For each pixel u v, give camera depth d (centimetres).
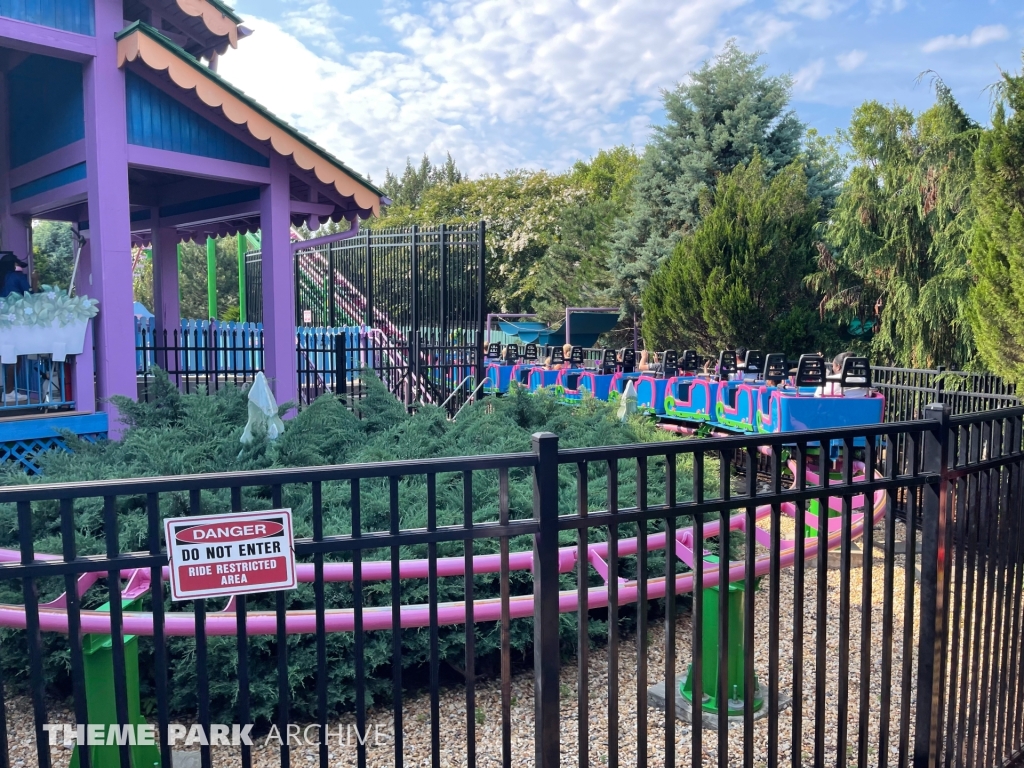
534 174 4194
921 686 310
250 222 1311
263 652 393
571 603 370
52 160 899
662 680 431
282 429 642
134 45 773
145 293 3562
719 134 2422
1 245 1043
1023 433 350
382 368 1345
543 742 229
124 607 335
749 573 265
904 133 1516
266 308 941
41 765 192
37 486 187
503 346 1984
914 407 898
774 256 1789
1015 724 369
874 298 1680
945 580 308
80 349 764
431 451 650
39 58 919
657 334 1988
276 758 361
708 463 773
